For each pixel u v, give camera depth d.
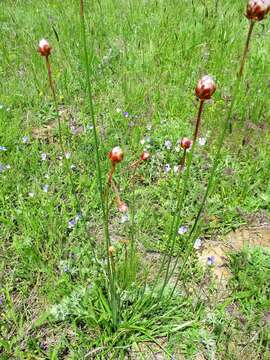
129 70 0.77
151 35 0.87
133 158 0.57
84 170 0.55
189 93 0.72
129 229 0.48
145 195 0.52
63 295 0.40
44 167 0.55
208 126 0.64
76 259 0.44
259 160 0.58
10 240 0.46
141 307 0.39
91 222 0.49
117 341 0.38
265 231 0.50
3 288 0.41
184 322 0.39
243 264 0.45
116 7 1.00
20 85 0.72
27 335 0.38
